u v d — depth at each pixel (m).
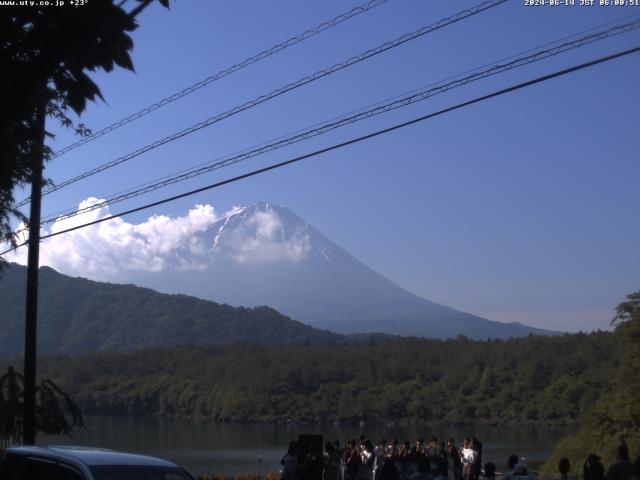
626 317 44.59
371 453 23.31
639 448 41.03
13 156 8.48
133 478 9.39
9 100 6.74
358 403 106.56
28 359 18.67
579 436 46.41
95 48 6.68
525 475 13.26
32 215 18.72
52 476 9.88
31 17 6.60
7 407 22.27
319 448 21.94
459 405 101.75
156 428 94.25
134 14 6.66
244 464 54.41
